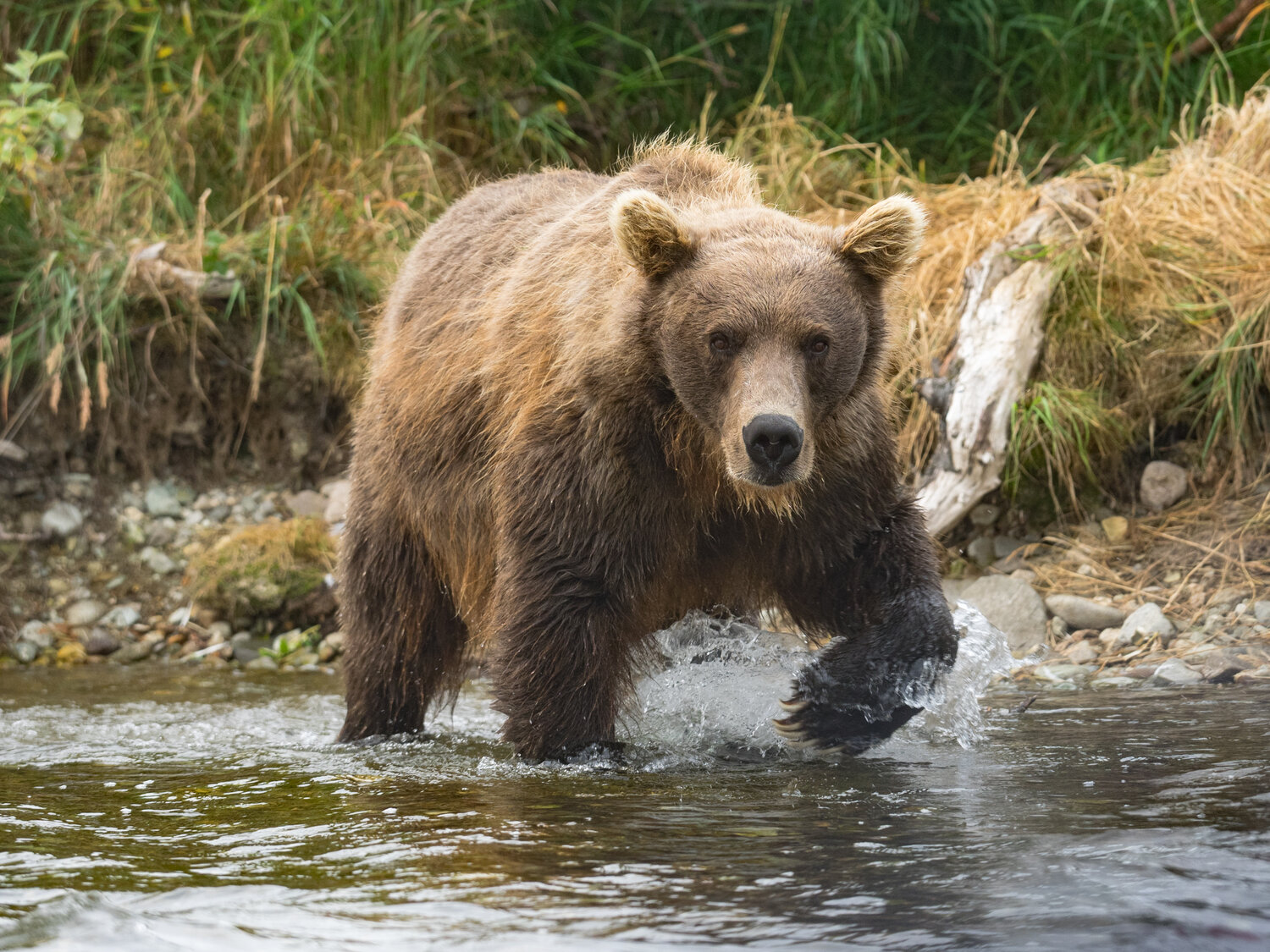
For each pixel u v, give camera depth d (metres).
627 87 19.27
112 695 11.77
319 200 16.80
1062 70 18.70
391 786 7.27
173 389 15.79
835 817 6.17
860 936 4.46
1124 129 17.52
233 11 18.52
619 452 7.80
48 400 15.43
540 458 7.96
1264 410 13.43
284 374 16.00
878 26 18.75
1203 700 9.27
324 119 17.58
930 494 12.87
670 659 9.36
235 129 17.59
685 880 5.15
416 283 10.24
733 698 9.19
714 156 9.16
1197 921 4.45
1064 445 13.34
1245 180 14.52
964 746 8.11
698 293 7.38
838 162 17.80
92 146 17.67
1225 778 6.54
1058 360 13.70
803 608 8.69
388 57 17.70
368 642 9.95
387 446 9.84
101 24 18.62
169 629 14.16
